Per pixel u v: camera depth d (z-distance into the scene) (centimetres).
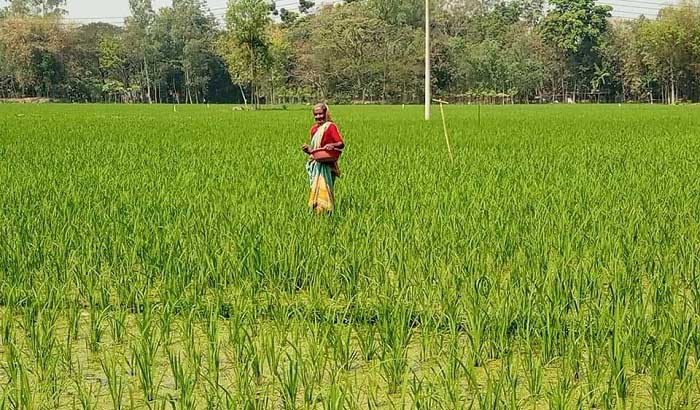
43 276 791
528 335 596
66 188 1348
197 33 12500
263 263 824
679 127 3338
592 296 722
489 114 5306
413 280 783
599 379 552
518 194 1273
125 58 11900
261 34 7000
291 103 10181
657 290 702
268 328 692
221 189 1345
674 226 1007
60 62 11512
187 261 825
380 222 1048
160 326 673
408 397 554
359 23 10112
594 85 11712
